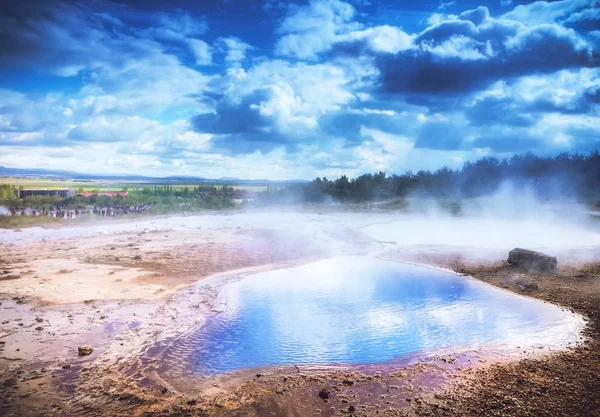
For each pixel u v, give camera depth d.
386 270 16.59
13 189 46.81
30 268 15.18
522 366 7.64
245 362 7.87
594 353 8.25
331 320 10.38
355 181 61.38
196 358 8.00
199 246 21.20
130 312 10.62
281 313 10.86
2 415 5.83
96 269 15.25
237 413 6.00
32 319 9.88
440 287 13.84
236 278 14.81
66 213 34.78
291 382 7.02
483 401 6.32
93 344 8.53
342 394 6.60
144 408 6.12
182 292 12.68
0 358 7.74
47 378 7.01
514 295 12.81
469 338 9.21
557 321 10.32
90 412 5.99
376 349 8.56
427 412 6.02
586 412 5.96
